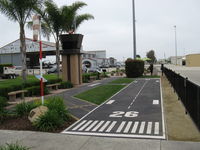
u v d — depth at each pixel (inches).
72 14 927.7
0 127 307.4
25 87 636.1
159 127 304.2
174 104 466.6
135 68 1288.1
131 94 628.1
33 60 2625.5
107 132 287.0
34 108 352.2
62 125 311.0
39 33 357.7
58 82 818.2
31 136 270.4
